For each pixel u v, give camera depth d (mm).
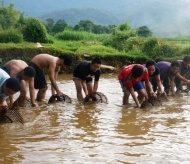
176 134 6789
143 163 5398
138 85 9617
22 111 8609
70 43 27891
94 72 9859
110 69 18812
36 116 8125
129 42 24453
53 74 9656
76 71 10156
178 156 5664
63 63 9766
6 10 32812
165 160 5508
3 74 6922
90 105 9484
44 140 6379
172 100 10359
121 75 9555
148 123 7602
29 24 27000
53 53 18453
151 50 22062
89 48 22578
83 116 8211
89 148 5988
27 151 5824
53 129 7074
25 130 6988
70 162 5402
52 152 5789
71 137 6570
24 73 8594
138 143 6258
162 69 10820
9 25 31531
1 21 31375
